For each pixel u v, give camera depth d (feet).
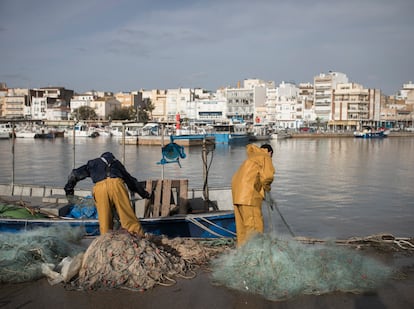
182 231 31.83
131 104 536.01
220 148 225.56
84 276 18.79
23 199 35.76
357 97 431.43
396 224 54.60
